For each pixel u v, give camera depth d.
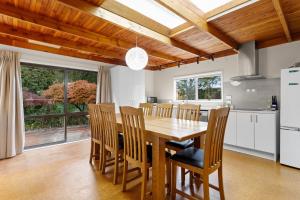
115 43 3.12
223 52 4.09
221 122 1.70
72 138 4.71
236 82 3.99
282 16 2.26
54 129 4.39
